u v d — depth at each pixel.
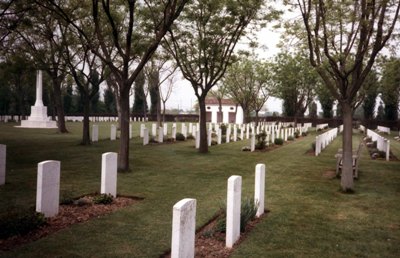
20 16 16.28
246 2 18.59
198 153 21.03
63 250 6.28
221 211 8.63
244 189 11.77
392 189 12.70
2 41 17.75
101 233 7.17
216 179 13.34
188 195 10.65
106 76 22.58
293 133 36.50
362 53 11.46
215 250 6.56
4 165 11.02
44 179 7.65
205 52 20.23
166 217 8.37
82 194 10.08
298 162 18.81
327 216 9.13
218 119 82.00
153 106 76.19
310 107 72.12
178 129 43.81
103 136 30.36
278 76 42.81
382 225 8.52
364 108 66.56
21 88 50.91
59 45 21.98
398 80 33.34
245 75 43.72
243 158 19.69
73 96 71.12
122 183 12.05
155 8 17.53
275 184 13.04
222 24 19.33
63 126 32.44
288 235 7.57
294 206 9.98
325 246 7.03
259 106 46.78
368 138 34.25
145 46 17.22
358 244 7.21
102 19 19.23
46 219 7.49
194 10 19.41
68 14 18.45
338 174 14.59
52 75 25.55
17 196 9.62
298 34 13.07
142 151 21.11
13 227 6.75
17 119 56.22
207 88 21.08
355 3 11.62
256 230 7.79
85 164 15.45
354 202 10.70
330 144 30.11
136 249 6.44
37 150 19.80
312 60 12.18
